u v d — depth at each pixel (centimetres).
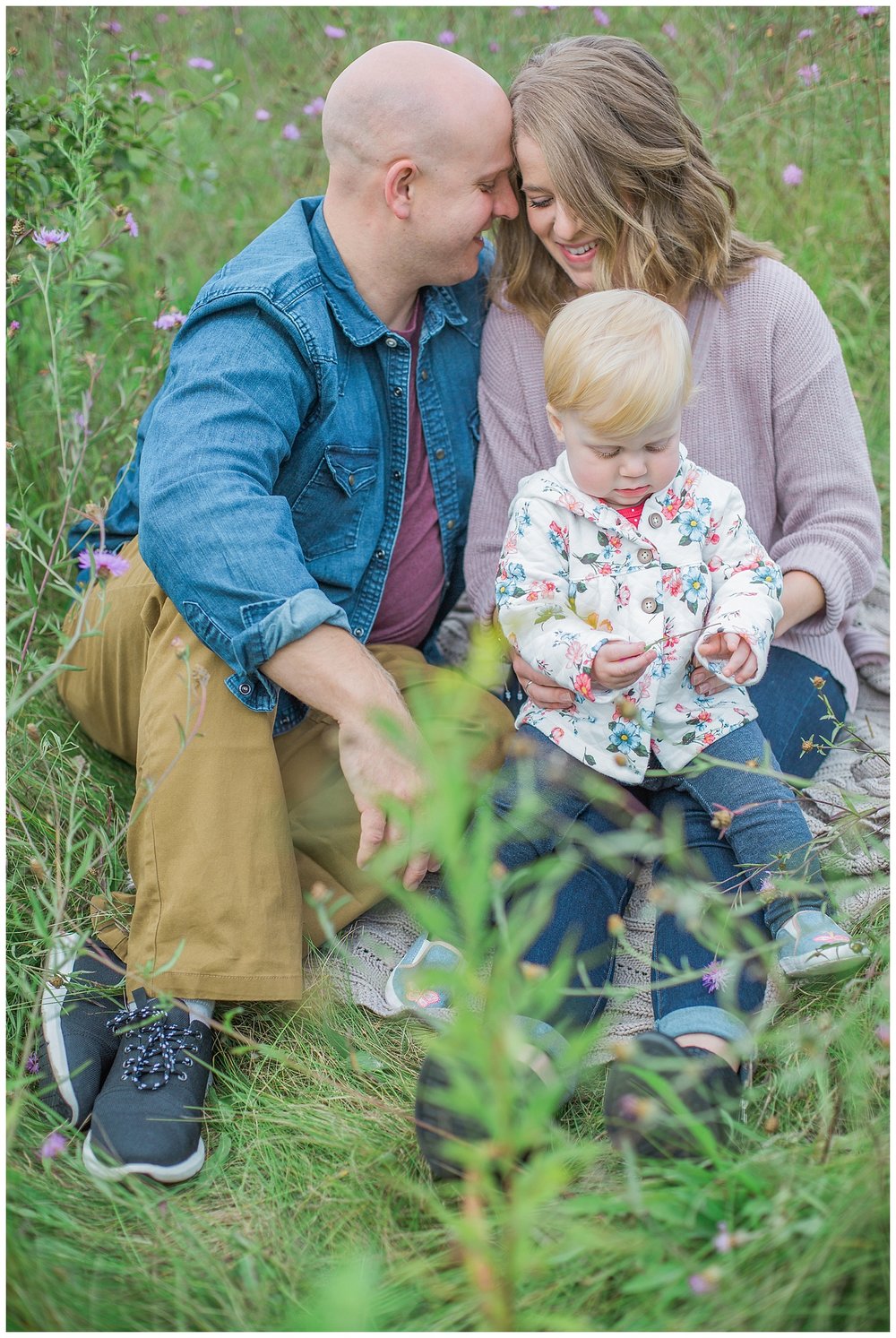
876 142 319
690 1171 131
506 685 215
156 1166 147
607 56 184
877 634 232
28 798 198
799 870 167
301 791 186
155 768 168
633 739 176
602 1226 133
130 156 267
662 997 158
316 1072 164
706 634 171
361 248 186
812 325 193
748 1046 146
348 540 193
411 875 166
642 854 184
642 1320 121
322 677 160
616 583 178
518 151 185
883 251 311
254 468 171
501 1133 110
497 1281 123
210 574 163
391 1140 152
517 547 182
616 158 180
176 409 173
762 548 181
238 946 164
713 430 197
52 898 177
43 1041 161
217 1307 131
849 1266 119
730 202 191
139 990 165
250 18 397
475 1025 108
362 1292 120
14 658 208
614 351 164
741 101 348
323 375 181
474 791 171
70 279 236
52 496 253
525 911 165
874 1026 152
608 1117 140
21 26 320
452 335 207
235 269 183
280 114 364
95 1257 135
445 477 207
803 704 198
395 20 366
